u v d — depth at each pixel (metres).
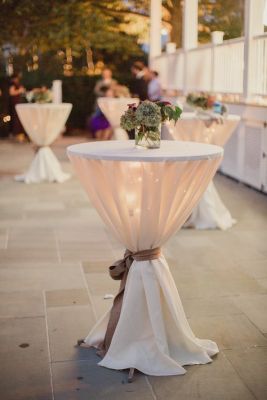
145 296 2.85
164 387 2.70
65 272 4.33
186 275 4.27
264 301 3.77
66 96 14.79
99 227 5.69
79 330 3.31
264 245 5.10
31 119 7.84
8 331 3.29
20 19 13.68
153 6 12.59
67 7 13.41
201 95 5.71
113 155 2.63
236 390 2.68
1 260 4.61
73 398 2.61
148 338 2.88
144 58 16.61
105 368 2.88
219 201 5.84
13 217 6.09
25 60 15.23
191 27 10.11
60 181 8.16
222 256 4.76
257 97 7.58
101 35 14.30
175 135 5.53
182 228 5.66
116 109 8.84
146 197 2.64
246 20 7.52
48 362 2.93
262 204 6.80
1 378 2.77
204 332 3.29
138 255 2.84
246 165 7.92
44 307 3.64
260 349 3.09
